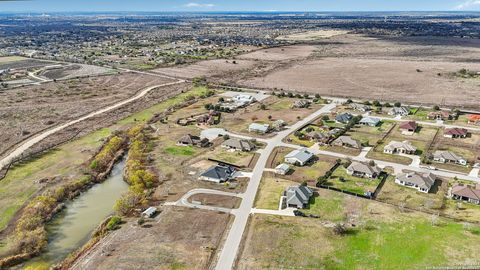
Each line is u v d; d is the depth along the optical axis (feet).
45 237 212.23
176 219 225.97
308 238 205.77
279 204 241.35
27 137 372.38
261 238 206.28
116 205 236.22
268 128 382.63
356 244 199.93
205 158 316.60
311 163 305.32
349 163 296.71
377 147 336.90
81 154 330.34
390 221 220.43
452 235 205.16
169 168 298.15
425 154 313.53
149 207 238.68
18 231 213.66
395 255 190.29
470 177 276.82
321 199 247.91
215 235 209.46
